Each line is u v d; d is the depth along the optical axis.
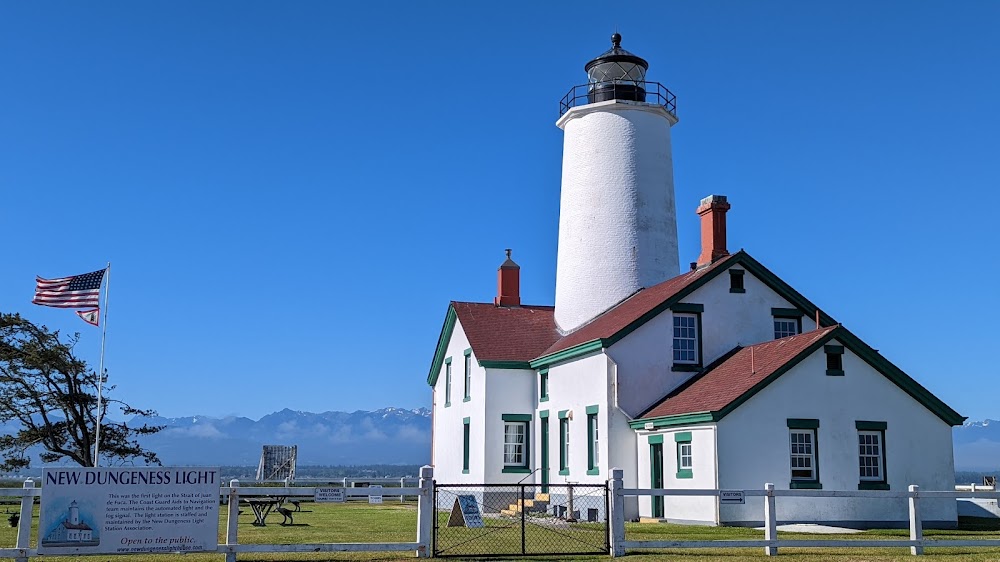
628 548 18.56
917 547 19.28
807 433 27.64
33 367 43.41
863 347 28.06
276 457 57.06
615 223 37.62
